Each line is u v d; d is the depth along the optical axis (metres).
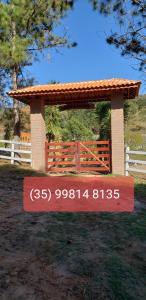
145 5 13.28
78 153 14.42
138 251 5.73
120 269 4.96
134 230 6.66
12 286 4.23
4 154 18.06
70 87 13.62
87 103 16.31
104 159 16.61
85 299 4.15
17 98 14.65
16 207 7.77
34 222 6.73
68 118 24.30
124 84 13.09
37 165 14.49
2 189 9.67
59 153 17.58
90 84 13.99
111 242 5.99
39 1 16.09
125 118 24.52
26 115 21.83
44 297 4.07
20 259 4.99
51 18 16.77
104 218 7.35
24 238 5.82
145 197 9.66
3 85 20.50
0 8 15.62
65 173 14.30
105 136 18.64
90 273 4.75
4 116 21.12
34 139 14.62
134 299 4.30
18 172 13.04
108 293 4.33
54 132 19.39
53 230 6.34
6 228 6.27
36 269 4.72
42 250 5.37
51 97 14.66
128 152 14.07
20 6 15.76
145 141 32.56
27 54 16.45
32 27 17.06
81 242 5.85
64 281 4.48
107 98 15.16
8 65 15.96
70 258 5.15
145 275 4.93
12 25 16.27
